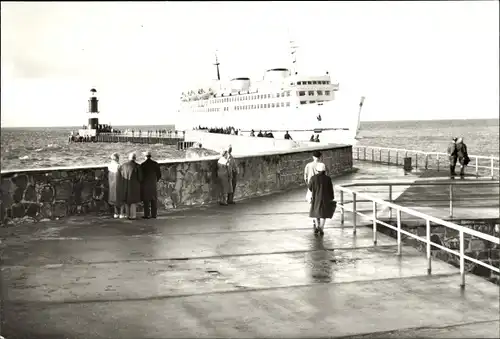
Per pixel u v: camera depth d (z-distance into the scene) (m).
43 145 107.94
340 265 9.69
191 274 9.02
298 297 7.82
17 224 13.40
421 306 7.45
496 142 120.81
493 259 14.40
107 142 113.25
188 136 71.94
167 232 12.62
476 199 18.83
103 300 7.58
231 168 17.23
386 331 6.50
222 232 12.69
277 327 6.59
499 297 7.88
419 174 27.75
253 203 17.61
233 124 81.94
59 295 7.77
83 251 10.59
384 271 9.28
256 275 8.99
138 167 14.18
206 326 6.61
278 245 11.30
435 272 9.23
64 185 14.26
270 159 20.77
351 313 7.13
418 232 13.99
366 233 12.65
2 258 9.94
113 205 14.90
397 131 198.25
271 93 71.56
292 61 74.44
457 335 6.39
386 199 18.81
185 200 16.75
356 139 56.38
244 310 7.21
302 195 19.75
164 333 6.36
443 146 106.75
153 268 9.40
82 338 6.17
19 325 6.55
